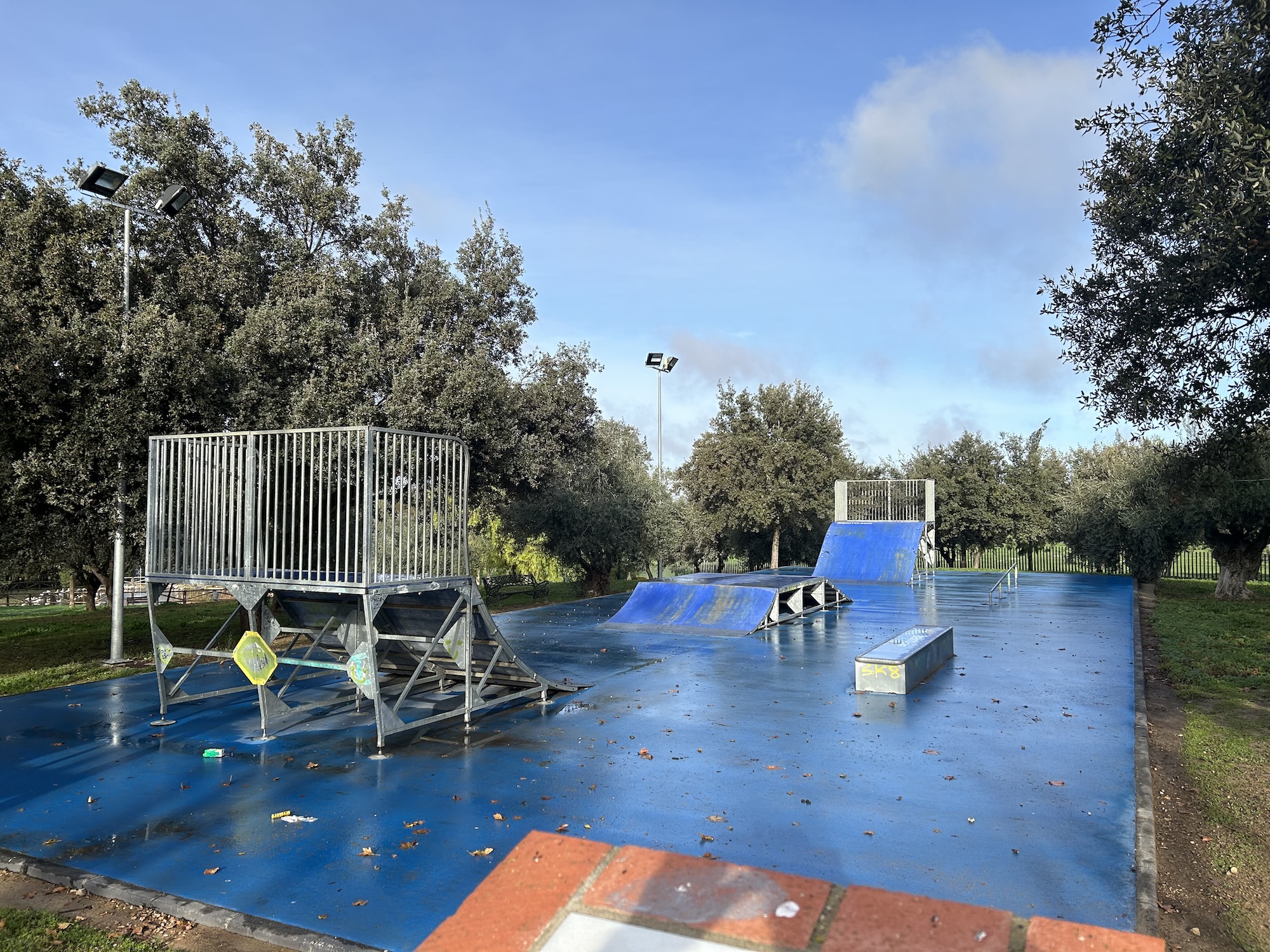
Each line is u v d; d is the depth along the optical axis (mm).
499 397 16078
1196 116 8469
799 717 8461
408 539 8016
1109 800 5938
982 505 34531
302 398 12500
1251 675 10727
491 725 8227
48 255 11352
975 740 7562
